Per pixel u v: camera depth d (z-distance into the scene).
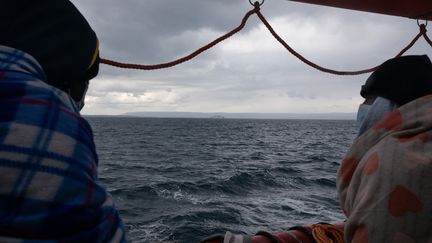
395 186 1.19
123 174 25.34
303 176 24.80
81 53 1.01
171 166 30.14
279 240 2.08
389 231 1.16
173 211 14.76
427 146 1.24
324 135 91.69
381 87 1.50
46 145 0.83
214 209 15.12
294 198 17.70
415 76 1.46
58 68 0.98
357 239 1.23
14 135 0.81
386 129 1.37
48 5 1.00
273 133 98.25
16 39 0.95
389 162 1.24
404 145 1.26
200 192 18.94
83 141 0.90
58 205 0.80
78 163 0.86
